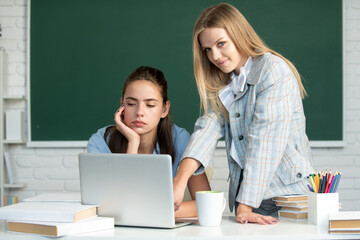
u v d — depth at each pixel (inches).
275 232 46.0
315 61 130.6
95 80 131.9
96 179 50.6
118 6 132.1
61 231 44.1
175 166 69.7
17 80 134.3
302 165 59.9
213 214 50.1
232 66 61.9
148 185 48.2
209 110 66.3
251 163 56.6
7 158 128.0
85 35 132.3
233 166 64.3
